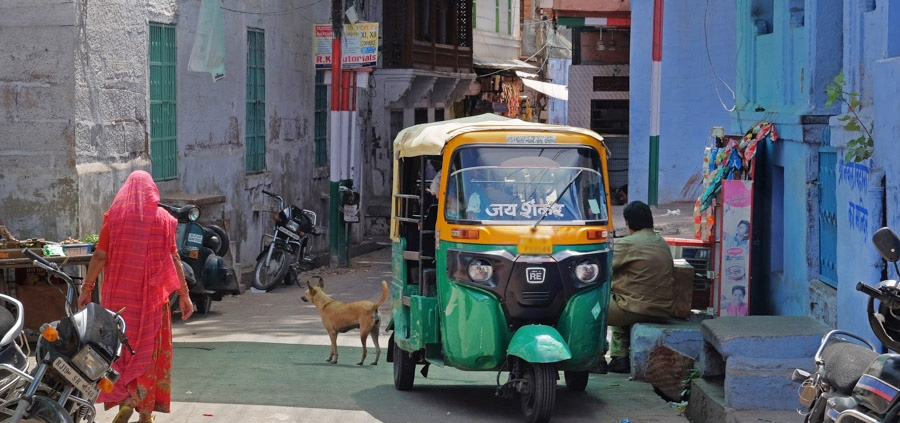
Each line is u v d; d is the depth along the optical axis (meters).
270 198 21.23
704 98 25.34
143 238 7.76
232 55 19.05
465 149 8.93
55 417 5.70
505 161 8.93
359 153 26.67
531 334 8.22
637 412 9.05
